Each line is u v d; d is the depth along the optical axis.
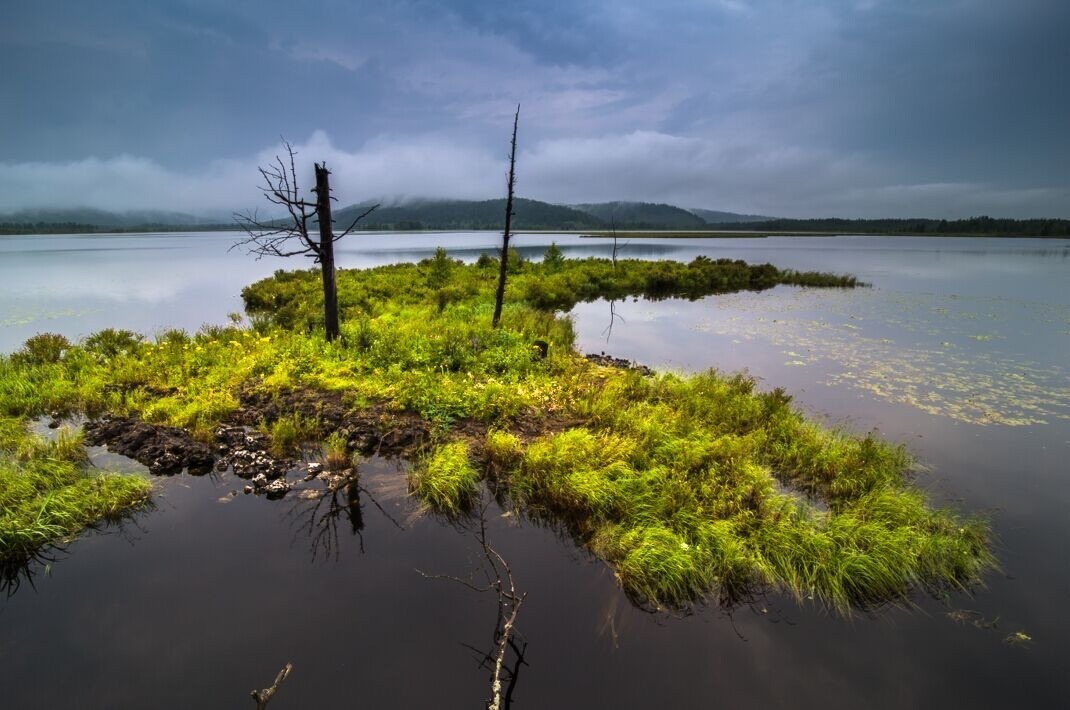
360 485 7.00
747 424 9.02
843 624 4.84
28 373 10.41
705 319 20.95
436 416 8.68
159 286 30.95
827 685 4.16
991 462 8.13
